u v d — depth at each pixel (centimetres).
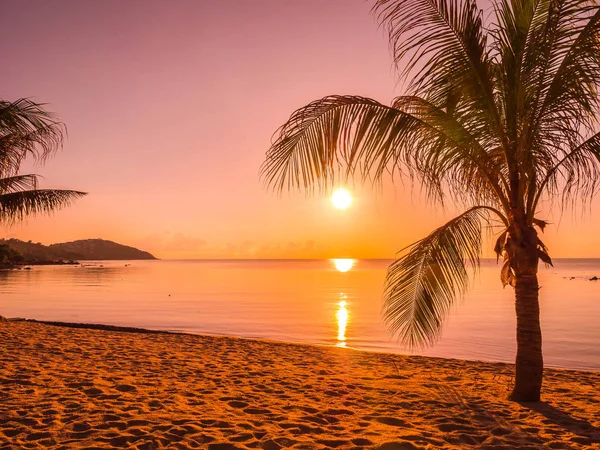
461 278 606
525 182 600
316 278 7525
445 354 1446
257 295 3962
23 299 3531
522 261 609
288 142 568
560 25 539
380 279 7106
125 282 6291
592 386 812
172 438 454
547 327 2042
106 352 984
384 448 444
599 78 541
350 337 1769
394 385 755
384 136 562
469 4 558
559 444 466
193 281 6575
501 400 653
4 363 816
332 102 568
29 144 1123
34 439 445
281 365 925
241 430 485
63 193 1225
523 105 585
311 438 468
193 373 800
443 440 473
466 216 624
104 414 521
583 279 6481
